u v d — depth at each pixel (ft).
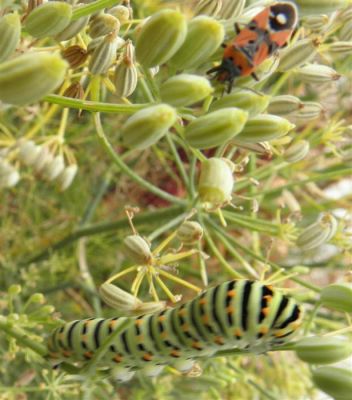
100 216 0.44
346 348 0.19
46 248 0.41
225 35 0.21
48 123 0.41
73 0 0.21
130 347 0.20
